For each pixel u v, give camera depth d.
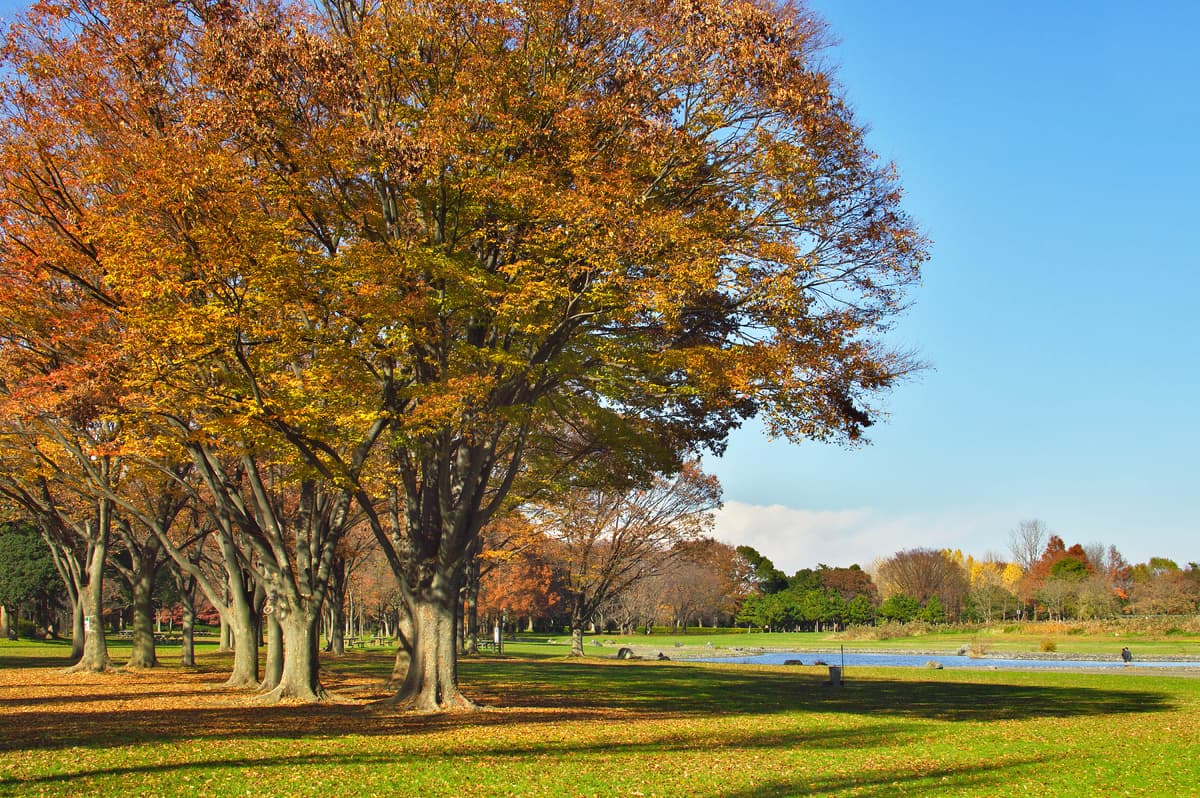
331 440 18.81
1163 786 13.23
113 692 26.06
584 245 16.55
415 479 22.05
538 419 22.19
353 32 18.62
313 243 18.59
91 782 11.70
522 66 17.84
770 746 16.67
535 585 78.12
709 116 17.19
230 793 11.35
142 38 18.11
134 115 18.98
